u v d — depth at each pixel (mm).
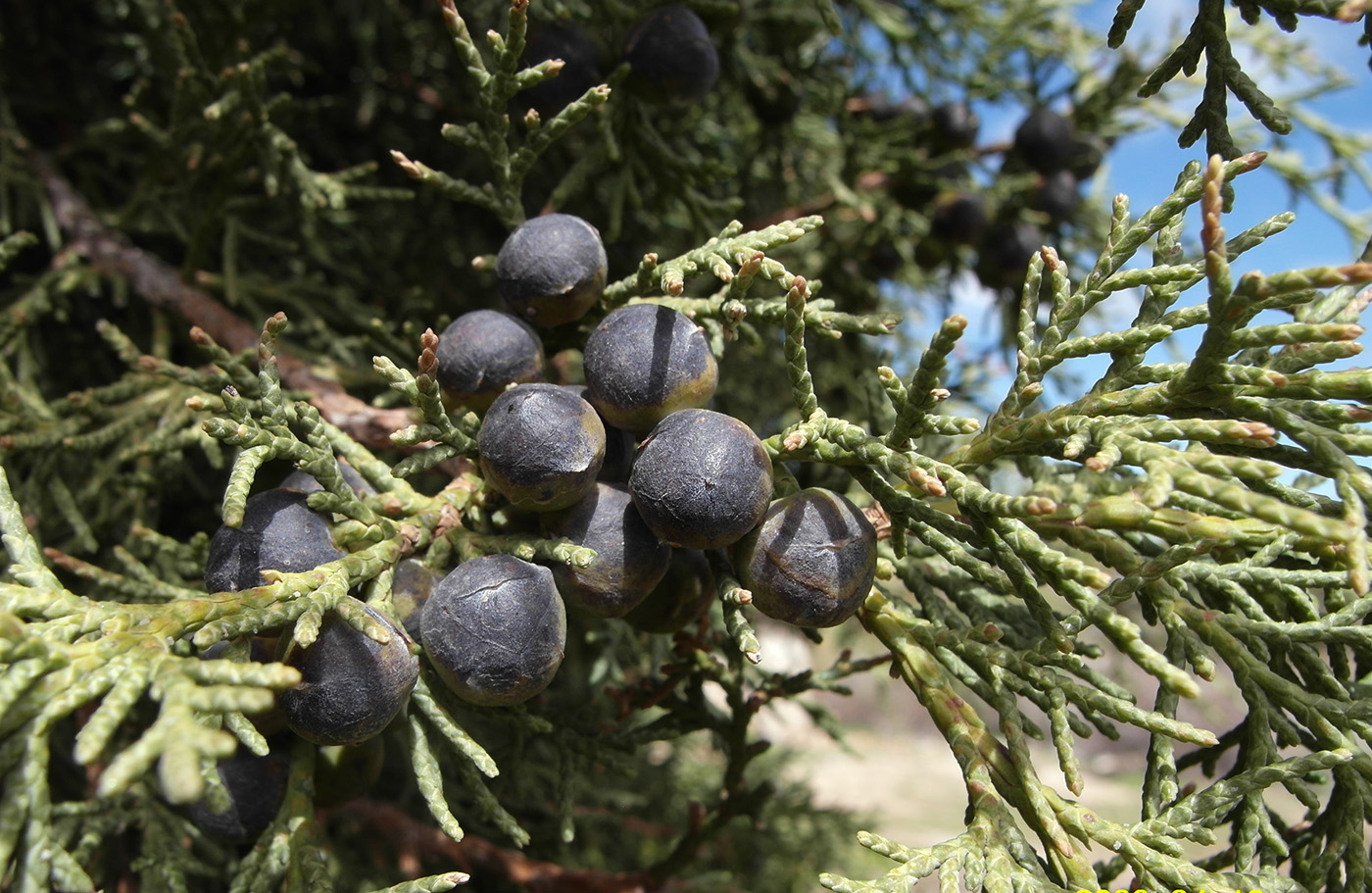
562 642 72
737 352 171
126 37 142
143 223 130
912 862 68
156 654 58
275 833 73
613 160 108
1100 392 75
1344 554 70
